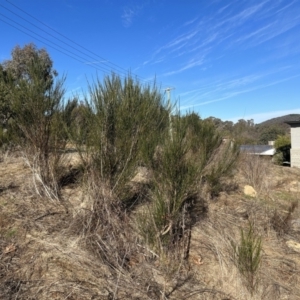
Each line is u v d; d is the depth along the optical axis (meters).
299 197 6.48
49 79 4.47
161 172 3.38
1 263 2.65
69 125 4.45
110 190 3.61
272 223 4.47
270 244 3.93
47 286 2.43
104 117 3.64
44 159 4.36
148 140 3.65
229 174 5.80
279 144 20.34
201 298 2.63
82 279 2.58
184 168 3.31
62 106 4.45
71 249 2.96
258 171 7.25
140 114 3.70
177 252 3.16
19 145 4.57
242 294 2.73
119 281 2.60
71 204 4.02
